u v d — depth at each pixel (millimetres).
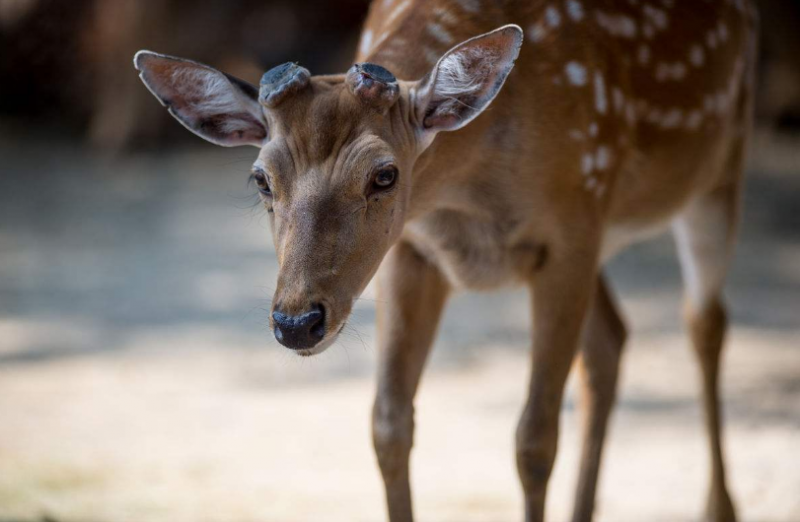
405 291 6750
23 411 10820
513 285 6949
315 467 9430
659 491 9055
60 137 28109
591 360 8094
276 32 27953
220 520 8047
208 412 10953
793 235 18875
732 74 8273
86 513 8008
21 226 19875
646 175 7660
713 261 8727
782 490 8930
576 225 6785
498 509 8477
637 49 7375
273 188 5461
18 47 28156
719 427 8609
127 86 26766
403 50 6395
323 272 5277
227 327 14133
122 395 11445
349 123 5449
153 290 15859
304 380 12164
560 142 6621
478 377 12242
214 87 5762
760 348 12914
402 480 6695
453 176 6398
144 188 23328
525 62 6578
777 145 25625
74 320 14320
